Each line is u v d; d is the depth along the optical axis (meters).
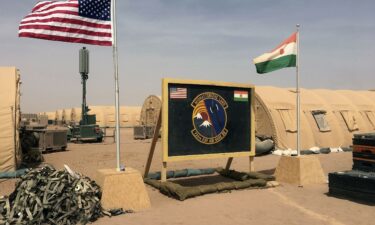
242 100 12.20
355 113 25.70
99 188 8.60
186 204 9.26
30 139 18.50
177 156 10.78
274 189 11.09
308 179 11.77
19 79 15.77
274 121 20.97
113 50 9.10
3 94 14.25
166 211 8.56
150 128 34.12
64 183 7.98
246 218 8.02
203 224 7.55
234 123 11.98
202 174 13.76
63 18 8.83
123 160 18.08
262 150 19.59
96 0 9.09
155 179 12.65
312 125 22.52
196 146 11.14
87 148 24.17
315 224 7.62
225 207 8.95
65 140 22.72
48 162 17.12
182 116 10.92
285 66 12.19
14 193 8.04
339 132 23.58
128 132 47.69
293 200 9.68
